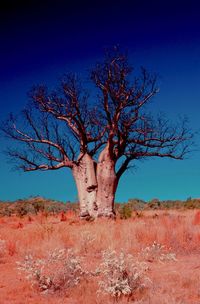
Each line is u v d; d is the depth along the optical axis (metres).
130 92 25.83
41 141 27.20
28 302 7.27
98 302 6.94
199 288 7.50
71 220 25.06
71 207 41.44
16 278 9.16
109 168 26.03
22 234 15.22
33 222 25.00
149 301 6.80
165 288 7.60
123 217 25.44
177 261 10.60
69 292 7.71
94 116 26.97
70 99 26.53
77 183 26.75
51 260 8.75
